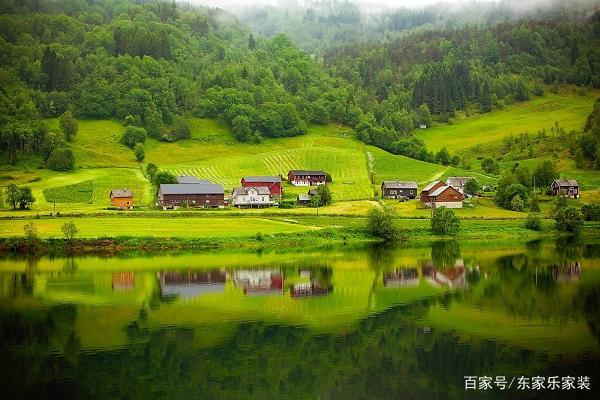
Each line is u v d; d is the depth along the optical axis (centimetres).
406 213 17350
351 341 6875
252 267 11100
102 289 9244
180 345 6738
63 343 6775
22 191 16575
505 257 12238
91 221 14750
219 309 8156
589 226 16538
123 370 6025
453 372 6000
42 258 11869
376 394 5544
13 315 7819
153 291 9125
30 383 5700
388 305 8362
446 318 7719
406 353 6494
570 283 9675
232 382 5778
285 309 8156
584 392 5547
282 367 6138
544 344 6706
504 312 7962
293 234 14175
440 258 12169
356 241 14362
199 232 13925
